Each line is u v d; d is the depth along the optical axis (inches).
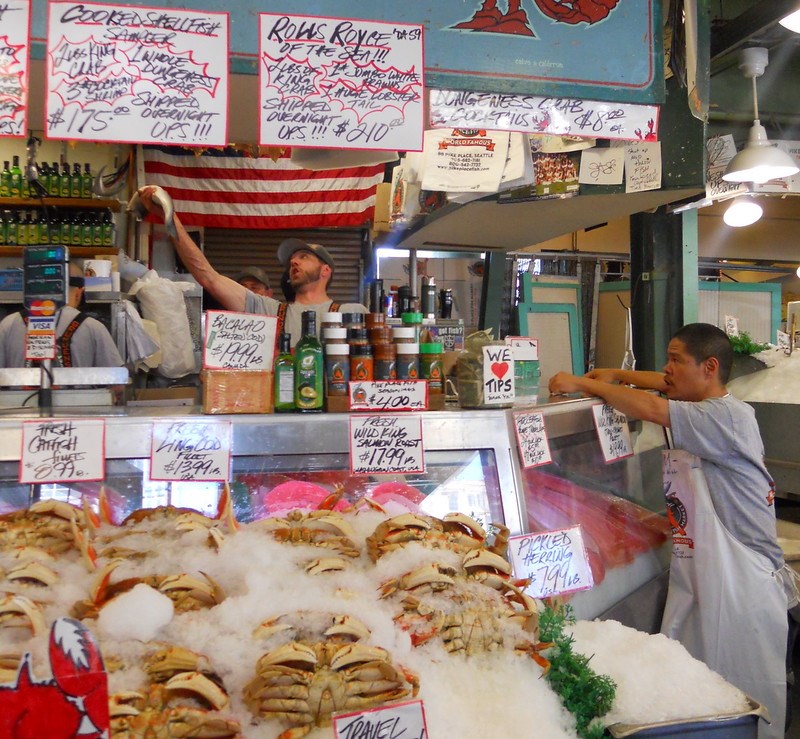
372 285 95.3
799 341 176.7
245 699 42.0
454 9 56.5
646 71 61.3
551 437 79.4
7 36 49.1
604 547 83.7
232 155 212.7
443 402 72.2
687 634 90.4
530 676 51.1
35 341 69.9
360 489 66.7
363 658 42.9
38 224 195.3
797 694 118.9
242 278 177.5
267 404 65.4
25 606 42.8
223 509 58.8
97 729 33.2
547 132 60.4
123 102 49.8
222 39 51.4
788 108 155.2
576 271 228.1
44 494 59.7
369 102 54.3
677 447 89.0
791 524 144.9
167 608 44.6
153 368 166.1
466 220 118.0
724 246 254.4
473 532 58.8
